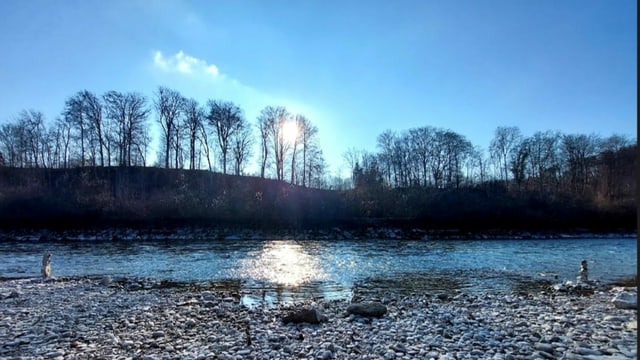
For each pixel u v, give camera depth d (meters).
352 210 63.22
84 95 78.75
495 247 42.91
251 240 50.84
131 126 79.81
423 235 57.41
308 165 84.31
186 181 73.44
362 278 22.88
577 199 67.56
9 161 75.38
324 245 44.72
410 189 72.19
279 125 83.00
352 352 9.51
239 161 81.75
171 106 81.38
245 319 12.99
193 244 45.09
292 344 10.09
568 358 8.83
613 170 76.31
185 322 12.40
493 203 65.38
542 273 24.73
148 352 9.42
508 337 10.69
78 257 32.88
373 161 86.88
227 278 22.69
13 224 54.12
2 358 9.02
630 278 22.50
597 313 13.78
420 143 90.06
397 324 12.22
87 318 12.93
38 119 78.12
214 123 81.31
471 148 89.62
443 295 17.48
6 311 13.91
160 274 24.17
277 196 63.81
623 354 9.09
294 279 22.42
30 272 25.22
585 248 41.25
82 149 79.19
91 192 63.78
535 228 62.34
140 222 56.66
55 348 9.77
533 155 86.38
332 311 14.30
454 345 9.95
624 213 63.56
